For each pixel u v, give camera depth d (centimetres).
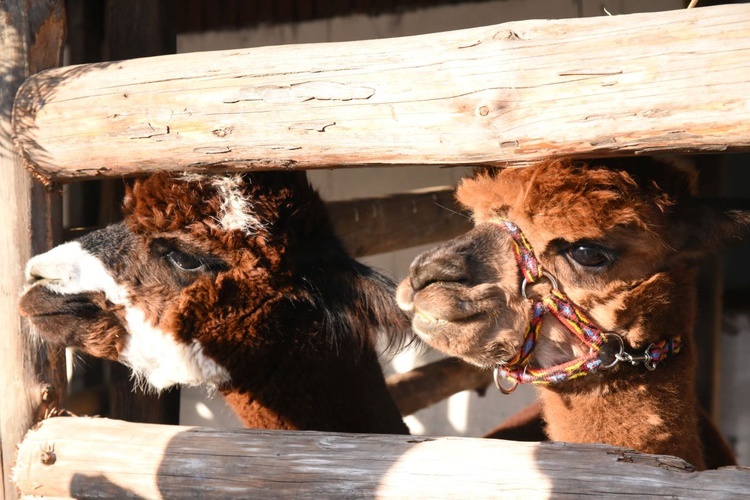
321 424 350
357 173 670
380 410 366
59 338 329
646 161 279
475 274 273
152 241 332
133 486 281
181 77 278
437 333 275
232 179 330
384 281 346
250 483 263
